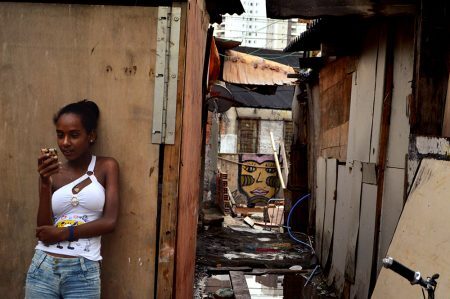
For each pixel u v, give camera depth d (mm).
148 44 3139
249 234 10586
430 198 3502
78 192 2863
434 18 4129
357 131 6316
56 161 2777
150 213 3160
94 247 2869
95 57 3158
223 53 10148
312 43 8172
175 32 3125
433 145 3750
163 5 3312
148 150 3154
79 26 3158
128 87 3154
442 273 2982
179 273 3389
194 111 3771
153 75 3146
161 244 3166
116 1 3311
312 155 10273
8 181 3195
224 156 22938
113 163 3023
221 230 10977
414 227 3592
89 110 3018
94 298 2848
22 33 3182
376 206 5297
